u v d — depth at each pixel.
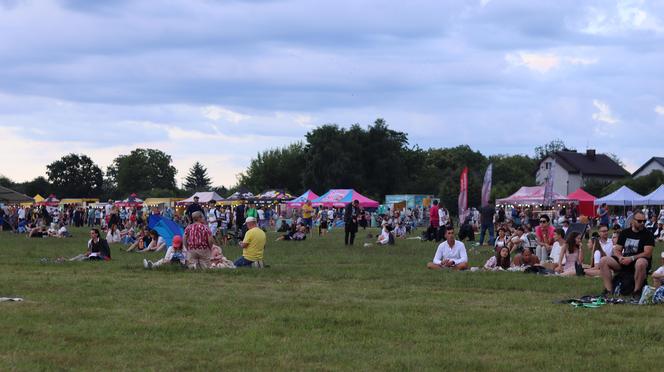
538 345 9.47
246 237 20.27
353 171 111.44
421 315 11.69
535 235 22.28
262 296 13.82
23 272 18.42
